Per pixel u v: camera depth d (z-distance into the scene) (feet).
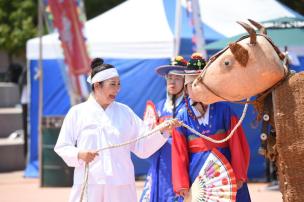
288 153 37.47
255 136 93.30
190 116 45.01
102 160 43.50
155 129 42.65
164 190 47.91
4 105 153.17
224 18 101.09
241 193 44.83
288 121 37.47
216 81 38.83
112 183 43.34
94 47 97.81
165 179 48.01
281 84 37.99
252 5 104.37
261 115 39.55
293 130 37.32
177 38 87.51
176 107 49.73
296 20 83.20
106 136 43.91
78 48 86.69
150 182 49.42
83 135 44.01
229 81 38.40
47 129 92.22
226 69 38.47
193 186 44.06
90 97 45.03
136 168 97.60
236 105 91.25
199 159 44.27
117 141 43.93
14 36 162.30
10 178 105.81
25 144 115.55
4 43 163.63
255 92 38.37
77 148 43.11
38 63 103.24
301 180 37.29
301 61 93.97
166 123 42.60
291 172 37.52
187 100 45.32
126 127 44.60
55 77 102.12
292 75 37.93
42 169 92.58
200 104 44.88
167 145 48.24
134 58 96.99
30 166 106.93
